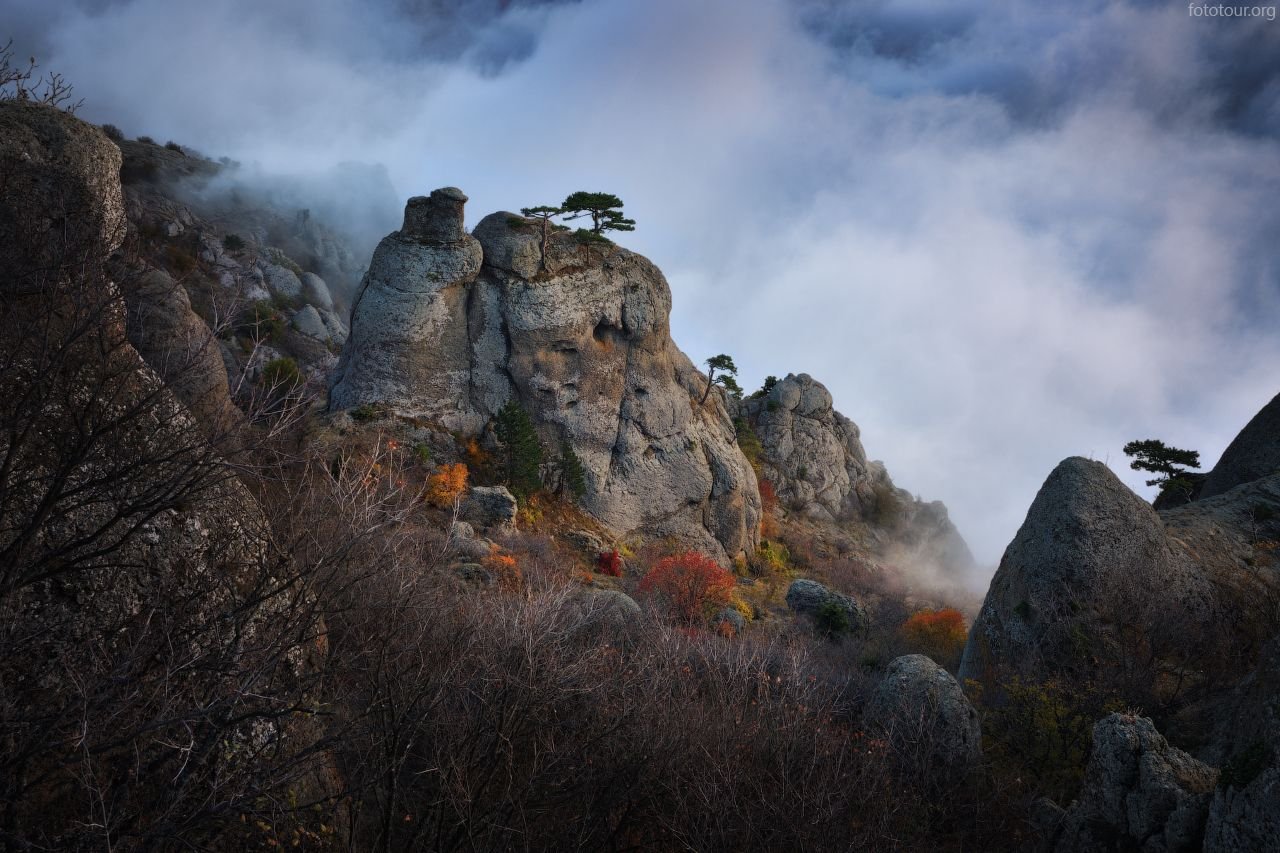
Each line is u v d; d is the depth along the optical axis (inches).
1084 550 759.1
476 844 301.3
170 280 253.8
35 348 230.2
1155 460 1326.3
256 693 235.1
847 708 571.5
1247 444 1147.3
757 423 3161.9
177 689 235.8
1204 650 695.1
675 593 1242.0
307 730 289.7
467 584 507.5
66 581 246.2
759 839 339.6
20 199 250.5
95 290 226.5
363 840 307.0
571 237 2070.6
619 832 344.5
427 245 1873.8
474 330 1920.5
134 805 223.1
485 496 1525.6
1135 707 605.9
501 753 335.0
